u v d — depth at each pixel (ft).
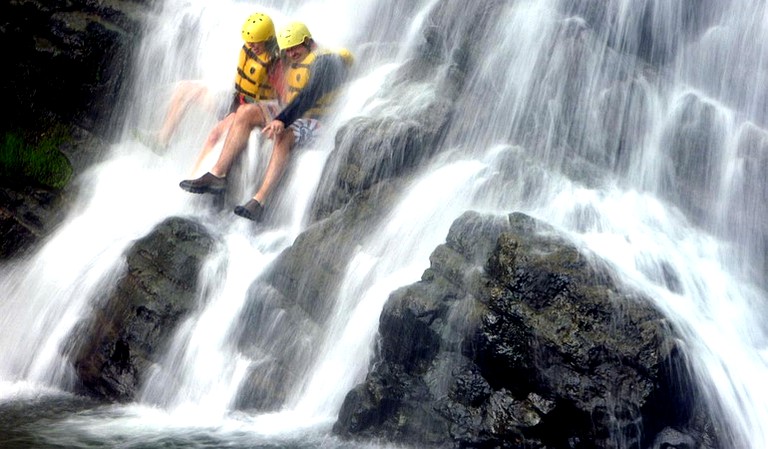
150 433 33.01
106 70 45.88
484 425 31.07
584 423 30.07
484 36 42.24
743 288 36.29
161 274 37.60
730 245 38.75
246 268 37.83
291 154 40.86
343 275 36.01
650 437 30.40
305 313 36.09
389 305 32.63
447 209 36.55
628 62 42.57
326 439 32.37
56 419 34.27
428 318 32.09
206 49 46.34
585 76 41.34
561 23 41.81
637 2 43.01
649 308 30.76
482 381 31.53
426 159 39.14
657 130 41.34
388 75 42.63
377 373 32.58
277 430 33.17
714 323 33.12
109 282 38.17
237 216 40.78
